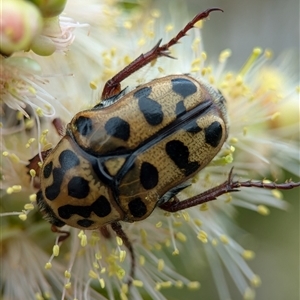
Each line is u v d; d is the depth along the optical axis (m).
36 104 0.11
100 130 0.10
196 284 0.12
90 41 0.11
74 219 0.10
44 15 0.10
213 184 0.11
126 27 0.12
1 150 0.11
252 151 0.12
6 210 0.11
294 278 0.14
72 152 0.10
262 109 0.12
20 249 0.11
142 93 0.10
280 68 0.13
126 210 0.10
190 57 0.12
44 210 0.11
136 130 0.10
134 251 0.11
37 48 0.10
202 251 0.13
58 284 0.11
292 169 0.13
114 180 0.10
